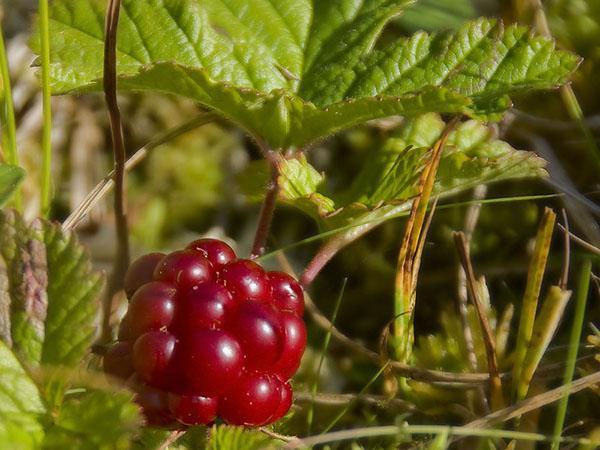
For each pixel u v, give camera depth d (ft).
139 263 0.25
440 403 0.30
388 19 0.32
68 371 0.23
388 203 0.29
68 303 0.24
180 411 0.23
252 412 0.23
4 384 0.23
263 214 0.30
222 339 0.23
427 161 0.30
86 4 0.31
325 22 0.32
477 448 0.28
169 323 0.23
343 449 0.30
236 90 0.28
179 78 0.28
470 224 0.36
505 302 0.35
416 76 0.31
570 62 0.30
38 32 0.31
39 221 0.24
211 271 0.24
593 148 0.34
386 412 0.31
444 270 0.37
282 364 0.24
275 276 0.25
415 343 0.34
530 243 0.36
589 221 0.35
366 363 0.35
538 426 0.30
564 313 0.33
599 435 0.27
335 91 0.31
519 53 0.30
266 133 0.29
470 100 0.27
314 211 0.30
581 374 0.29
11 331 0.23
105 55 0.28
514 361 0.29
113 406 0.22
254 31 0.32
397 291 0.30
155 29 0.31
